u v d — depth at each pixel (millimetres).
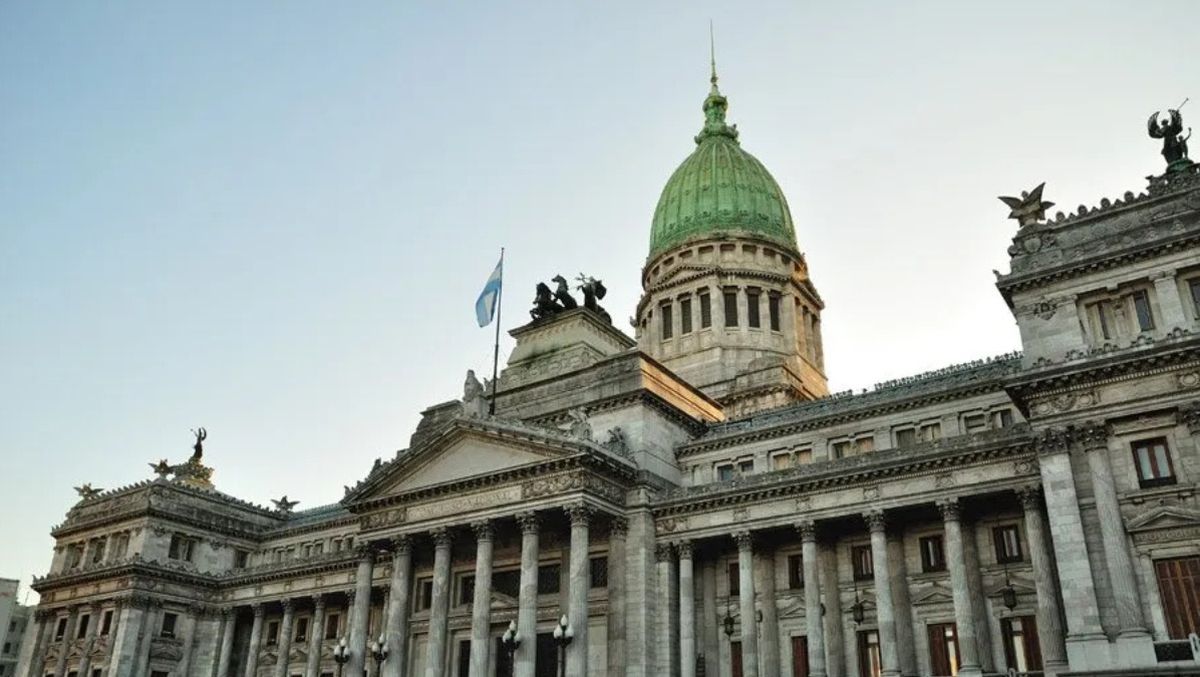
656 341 132500
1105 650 54531
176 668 114250
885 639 69438
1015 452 68250
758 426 90188
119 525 120250
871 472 73375
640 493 82625
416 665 88188
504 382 101562
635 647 77688
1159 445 57625
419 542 89000
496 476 82188
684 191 140750
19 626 197250
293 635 113875
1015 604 68000
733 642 79625
